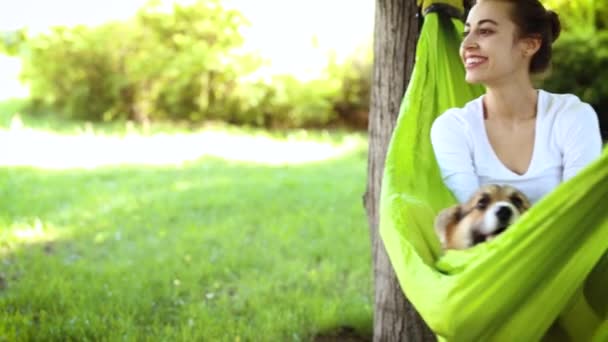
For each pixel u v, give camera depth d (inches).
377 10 172.1
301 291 234.2
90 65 599.2
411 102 126.2
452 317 95.0
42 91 610.5
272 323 203.9
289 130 597.0
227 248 280.1
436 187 121.2
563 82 391.9
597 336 102.7
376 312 181.0
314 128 599.5
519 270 93.4
